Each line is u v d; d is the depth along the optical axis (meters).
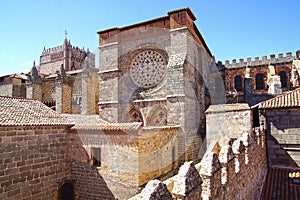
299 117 14.93
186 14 25.77
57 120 17.30
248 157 10.24
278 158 15.32
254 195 11.08
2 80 45.25
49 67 78.44
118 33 29.36
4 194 12.72
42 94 40.66
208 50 39.47
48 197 15.41
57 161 16.42
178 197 4.32
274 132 15.54
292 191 11.95
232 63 45.62
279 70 41.91
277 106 15.27
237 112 18.47
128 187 14.48
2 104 15.95
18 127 13.73
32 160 14.57
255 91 43.00
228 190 6.85
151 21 27.98
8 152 13.12
